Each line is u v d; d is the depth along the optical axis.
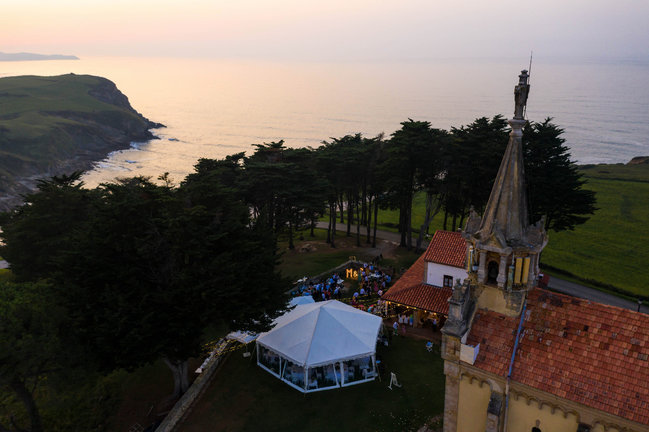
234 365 37.72
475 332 22.47
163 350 28.47
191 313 28.95
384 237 80.12
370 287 52.09
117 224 29.56
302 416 31.06
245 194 58.84
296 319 36.78
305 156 67.19
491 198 21.67
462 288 21.77
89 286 28.83
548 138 55.50
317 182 61.94
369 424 30.09
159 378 36.56
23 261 46.47
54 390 26.66
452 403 23.09
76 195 48.25
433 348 40.16
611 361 19.41
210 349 39.34
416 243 73.88
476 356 21.73
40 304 26.98
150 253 29.55
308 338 34.75
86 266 28.94
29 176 169.88
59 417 27.36
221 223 32.56
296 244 74.38
